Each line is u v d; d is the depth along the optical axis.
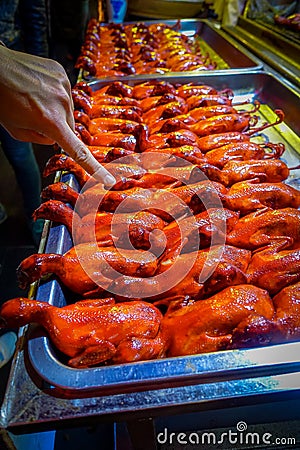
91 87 2.86
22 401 0.95
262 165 1.78
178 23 4.51
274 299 1.25
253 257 1.37
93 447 1.95
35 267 1.22
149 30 4.50
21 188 3.43
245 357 1.00
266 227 1.43
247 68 2.91
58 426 0.93
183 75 2.88
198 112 2.30
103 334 1.11
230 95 2.70
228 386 0.96
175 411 0.95
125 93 2.62
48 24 5.64
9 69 1.15
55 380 0.96
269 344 1.06
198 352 1.09
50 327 1.09
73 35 5.86
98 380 0.96
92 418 0.93
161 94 2.59
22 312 1.08
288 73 2.75
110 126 2.17
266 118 2.64
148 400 0.94
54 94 1.23
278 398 0.97
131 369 0.99
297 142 2.37
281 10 4.02
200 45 4.21
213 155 1.91
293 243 1.43
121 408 0.93
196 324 1.11
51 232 1.45
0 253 3.38
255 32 3.76
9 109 1.18
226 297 1.16
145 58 3.39
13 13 3.04
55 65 1.32
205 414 1.44
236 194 1.59
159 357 1.12
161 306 1.31
